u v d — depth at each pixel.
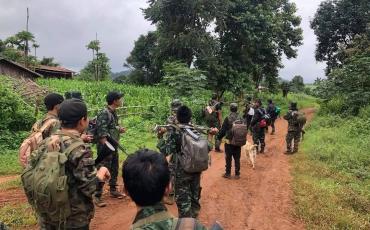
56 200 3.78
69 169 3.99
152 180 2.53
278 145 18.05
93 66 65.44
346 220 7.94
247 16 36.41
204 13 35.72
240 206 8.89
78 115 4.21
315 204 8.88
